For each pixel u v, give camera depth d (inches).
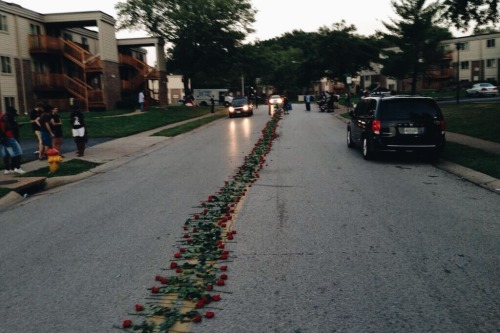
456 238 220.2
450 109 1016.9
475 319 142.7
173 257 208.2
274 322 144.8
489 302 153.5
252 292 167.0
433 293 161.5
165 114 1348.4
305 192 334.0
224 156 552.4
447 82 2378.2
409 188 339.3
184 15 1793.8
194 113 1534.2
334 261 194.9
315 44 2418.8
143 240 235.8
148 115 1268.5
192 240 227.6
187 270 189.0
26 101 1317.7
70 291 175.3
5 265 208.1
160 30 1931.6
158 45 1812.3
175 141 766.5
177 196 341.1
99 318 152.5
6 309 162.4
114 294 171.0
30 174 452.1
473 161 420.2
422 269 183.2
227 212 279.4
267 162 486.0
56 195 371.6
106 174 469.1
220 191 345.1
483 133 614.9
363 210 278.1
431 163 459.2
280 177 397.4
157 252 216.1
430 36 1499.8
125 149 658.2
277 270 186.7
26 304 165.8
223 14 1849.2
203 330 141.0
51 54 1378.0
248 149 609.9
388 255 199.9
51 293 174.4
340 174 405.4
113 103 1521.9
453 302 154.3
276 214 274.4
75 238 245.3
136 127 970.7
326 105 1523.1
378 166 447.2
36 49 1330.0
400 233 230.5
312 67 2748.5
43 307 162.7
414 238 221.9
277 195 326.6
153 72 1863.9
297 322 144.3
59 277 190.1
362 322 142.9
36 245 236.4
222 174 427.5
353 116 579.8
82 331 144.5
